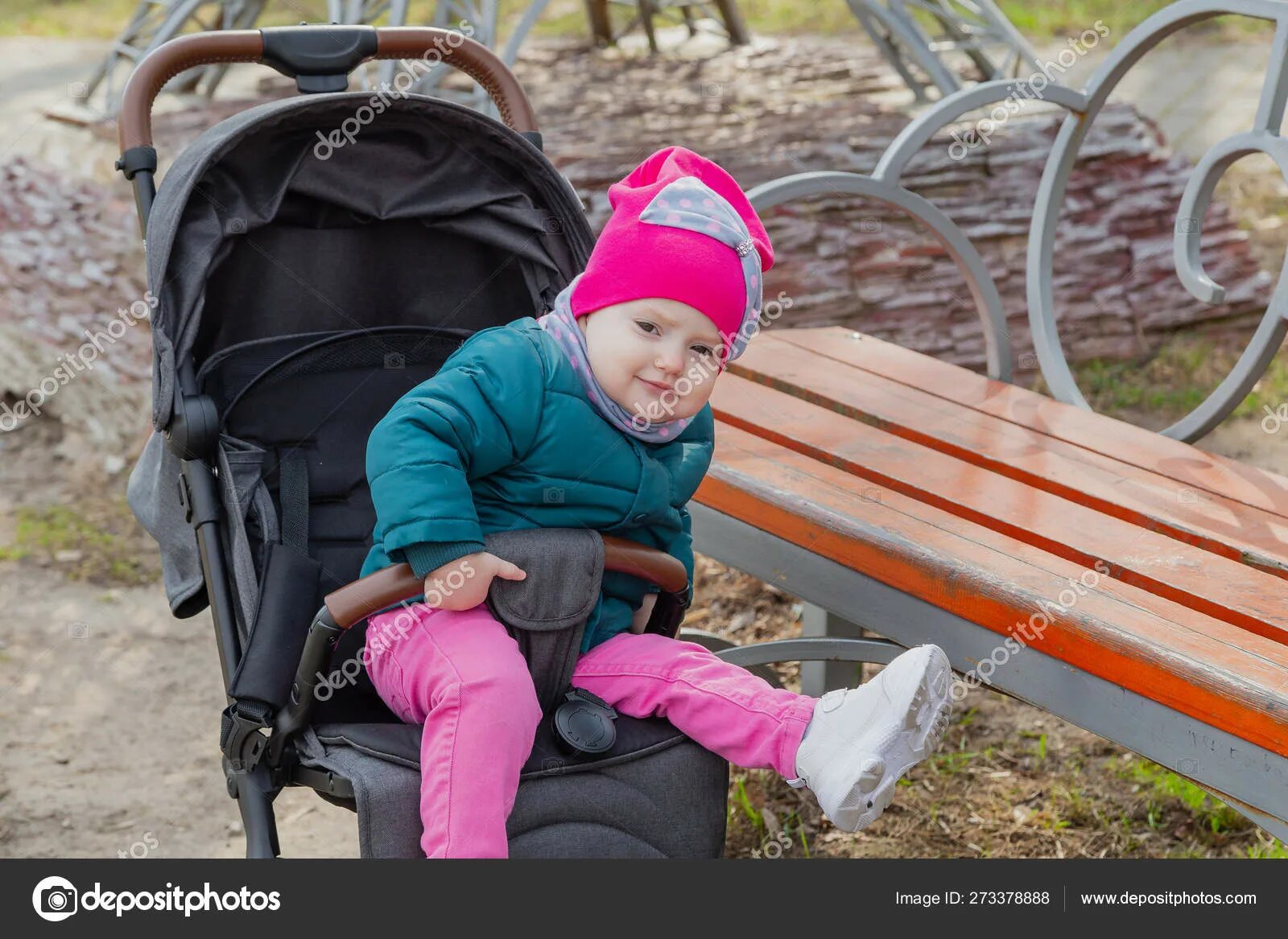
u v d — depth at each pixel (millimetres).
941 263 4844
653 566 1833
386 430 1747
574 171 5082
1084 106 2844
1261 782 1583
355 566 2072
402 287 2203
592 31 8844
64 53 8734
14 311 4387
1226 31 8812
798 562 2221
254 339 2119
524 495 1837
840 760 1668
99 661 3209
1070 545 2016
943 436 2494
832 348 3055
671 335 1806
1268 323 2465
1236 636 1736
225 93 7074
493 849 1597
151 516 2047
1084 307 4906
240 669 1766
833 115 6230
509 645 1731
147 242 1906
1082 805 2652
